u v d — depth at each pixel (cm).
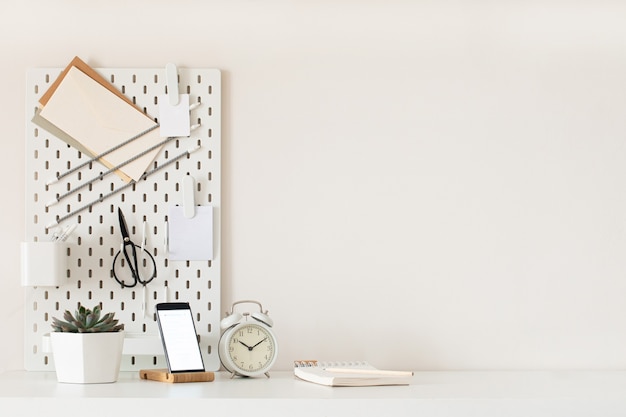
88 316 162
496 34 192
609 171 190
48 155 185
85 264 185
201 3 191
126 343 173
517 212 190
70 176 186
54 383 161
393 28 192
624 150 190
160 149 187
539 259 189
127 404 140
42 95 187
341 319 188
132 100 188
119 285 184
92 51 190
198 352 168
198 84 188
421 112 190
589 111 191
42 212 185
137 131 186
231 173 189
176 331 169
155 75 188
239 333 171
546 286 189
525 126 190
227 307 187
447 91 191
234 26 191
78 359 159
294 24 191
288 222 189
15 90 188
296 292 188
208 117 188
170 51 190
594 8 192
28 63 189
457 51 191
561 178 190
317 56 191
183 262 185
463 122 190
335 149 190
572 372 182
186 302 181
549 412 142
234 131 189
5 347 185
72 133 185
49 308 183
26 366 182
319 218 189
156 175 187
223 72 190
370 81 190
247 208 189
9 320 185
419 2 192
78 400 141
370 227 189
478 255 189
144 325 184
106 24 190
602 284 189
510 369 188
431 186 190
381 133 190
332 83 190
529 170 190
